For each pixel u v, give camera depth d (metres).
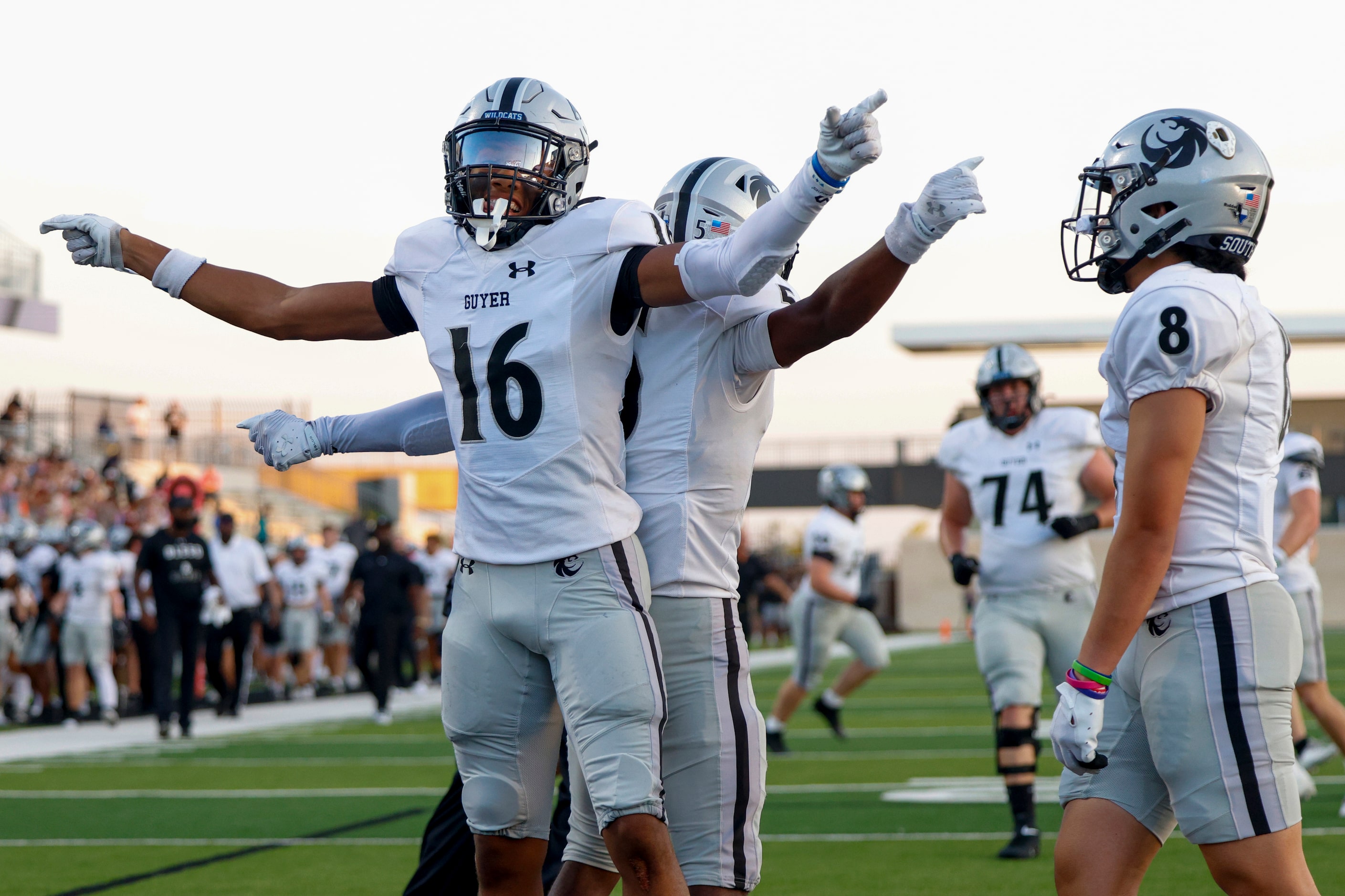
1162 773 4.88
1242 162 5.02
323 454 6.27
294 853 10.73
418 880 6.79
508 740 5.36
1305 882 4.74
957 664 39.03
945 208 4.80
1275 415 4.93
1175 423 4.70
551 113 5.36
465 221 5.44
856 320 5.21
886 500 77.12
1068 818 5.16
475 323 5.34
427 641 33.44
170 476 46.25
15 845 11.22
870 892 8.83
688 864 5.43
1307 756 12.59
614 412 5.32
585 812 5.89
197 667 21.28
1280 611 4.84
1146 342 4.74
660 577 5.53
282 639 28.86
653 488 5.59
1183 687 4.80
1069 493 10.46
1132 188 5.08
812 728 20.62
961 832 11.11
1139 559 4.71
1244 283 4.99
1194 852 10.11
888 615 79.44
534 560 5.18
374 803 13.45
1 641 22.69
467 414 5.38
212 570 20.98
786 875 9.45
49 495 37.41
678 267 5.05
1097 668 4.76
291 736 20.91
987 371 10.59
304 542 28.95
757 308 5.61
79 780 15.65
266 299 5.83
